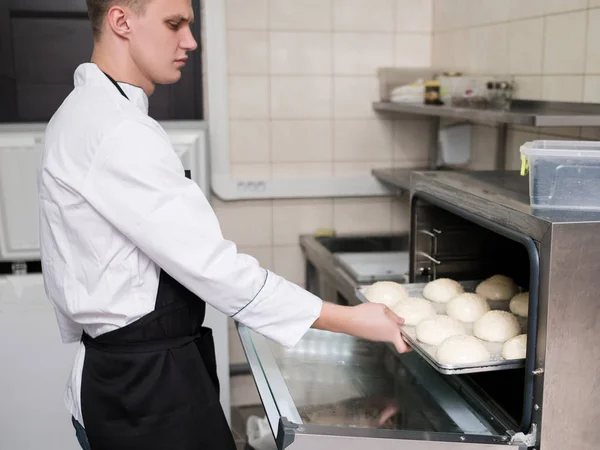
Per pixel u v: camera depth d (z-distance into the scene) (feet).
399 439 3.66
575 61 6.65
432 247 5.67
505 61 8.00
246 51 9.25
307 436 3.62
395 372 4.85
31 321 7.41
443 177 5.32
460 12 9.00
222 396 8.10
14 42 8.41
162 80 4.25
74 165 3.82
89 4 4.07
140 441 4.24
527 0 7.45
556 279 3.57
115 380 4.19
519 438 3.74
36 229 7.42
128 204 3.75
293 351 5.06
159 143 3.87
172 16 4.02
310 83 9.52
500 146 8.29
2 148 7.18
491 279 5.38
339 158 9.80
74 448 7.75
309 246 9.36
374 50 9.64
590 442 3.77
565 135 6.93
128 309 4.05
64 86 8.63
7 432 7.58
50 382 7.54
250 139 9.50
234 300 3.98
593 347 3.66
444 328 4.39
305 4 9.30
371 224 10.02
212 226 3.90
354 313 4.21
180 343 4.26
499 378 4.86
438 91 8.48
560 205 3.92
